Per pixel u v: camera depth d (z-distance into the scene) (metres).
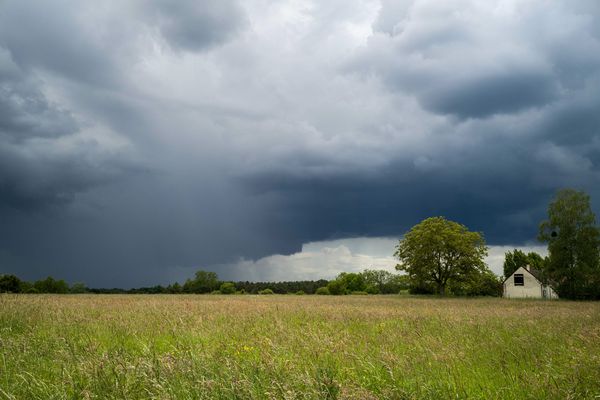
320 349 9.94
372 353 9.96
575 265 68.12
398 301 48.50
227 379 6.86
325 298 56.50
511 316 23.59
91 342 10.04
